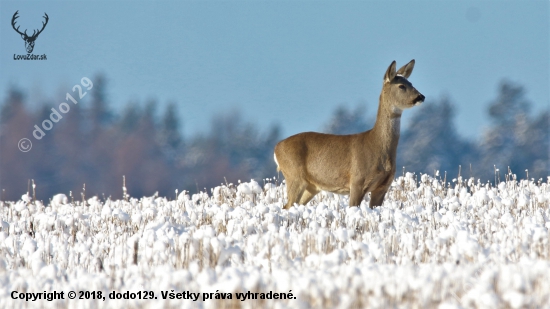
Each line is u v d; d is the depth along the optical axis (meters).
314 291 22.03
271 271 26.67
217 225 36.41
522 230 30.20
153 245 29.12
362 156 41.38
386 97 41.03
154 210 41.12
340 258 25.89
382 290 23.02
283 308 21.56
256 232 32.88
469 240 27.62
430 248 28.38
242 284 22.64
